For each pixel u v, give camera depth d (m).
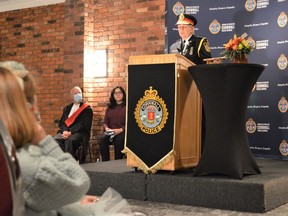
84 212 1.56
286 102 5.10
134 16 6.84
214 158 3.26
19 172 0.94
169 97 3.38
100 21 7.17
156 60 3.45
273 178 3.24
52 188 1.28
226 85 3.16
